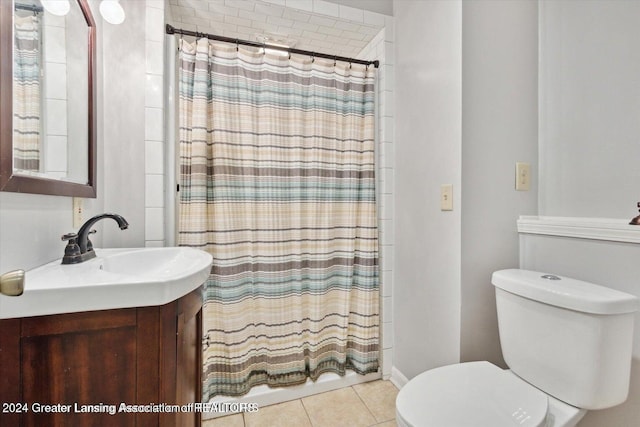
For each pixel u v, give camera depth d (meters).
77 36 1.01
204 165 1.40
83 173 1.04
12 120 0.66
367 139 1.70
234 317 1.44
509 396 0.89
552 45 1.24
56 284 0.57
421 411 0.83
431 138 1.36
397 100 1.65
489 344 1.23
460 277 1.19
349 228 1.68
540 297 0.94
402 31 1.60
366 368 1.67
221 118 1.43
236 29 1.67
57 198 0.88
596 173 1.09
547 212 1.26
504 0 1.24
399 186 1.64
